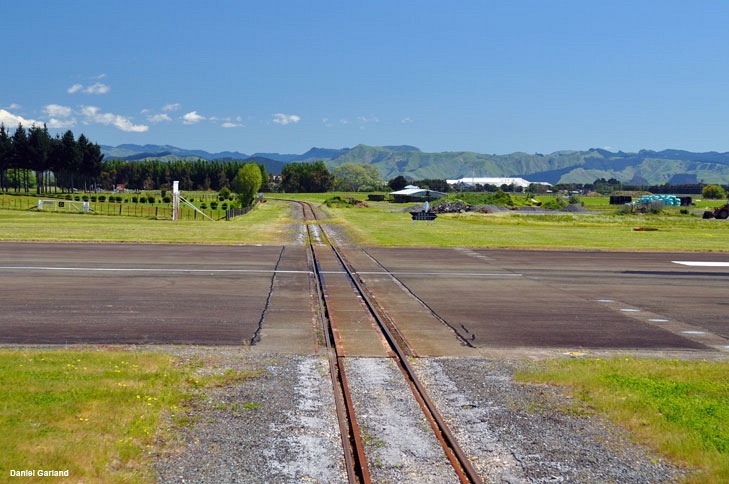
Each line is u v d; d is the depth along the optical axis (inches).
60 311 676.7
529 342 604.7
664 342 618.2
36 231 1579.7
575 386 457.1
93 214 2797.7
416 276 1015.6
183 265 1066.7
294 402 412.5
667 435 363.3
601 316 733.3
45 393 392.8
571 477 315.6
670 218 2694.4
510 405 418.0
